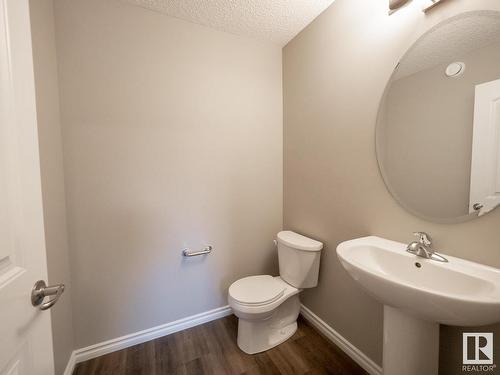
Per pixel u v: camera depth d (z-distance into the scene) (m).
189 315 1.67
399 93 1.06
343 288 1.41
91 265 1.37
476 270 0.78
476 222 0.83
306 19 1.56
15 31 0.57
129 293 1.48
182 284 1.64
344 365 1.31
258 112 1.85
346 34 1.32
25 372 0.55
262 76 1.84
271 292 1.45
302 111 1.71
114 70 1.37
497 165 0.78
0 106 0.51
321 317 1.60
